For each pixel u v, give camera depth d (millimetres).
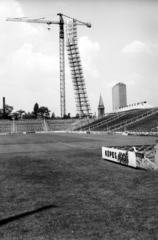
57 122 98812
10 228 5727
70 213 6625
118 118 80250
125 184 9727
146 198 7820
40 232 5488
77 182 10219
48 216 6434
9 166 14500
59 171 12719
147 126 56156
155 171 12398
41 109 154375
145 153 14148
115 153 15352
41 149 24641
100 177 11117
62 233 5418
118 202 7473
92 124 85312
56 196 8242
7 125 92312
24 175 11820
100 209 6891
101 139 38781
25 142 35719
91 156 18562
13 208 7113
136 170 12789
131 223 5895
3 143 34281
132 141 31938
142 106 92125
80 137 47188
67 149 24156
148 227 5656
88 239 5109
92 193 8516
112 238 5137
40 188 9336
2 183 10250
